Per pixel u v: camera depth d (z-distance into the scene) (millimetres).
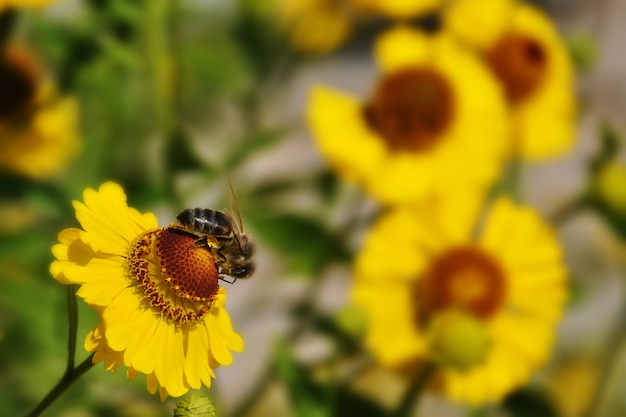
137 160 441
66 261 331
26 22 426
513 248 440
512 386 433
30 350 399
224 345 343
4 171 431
